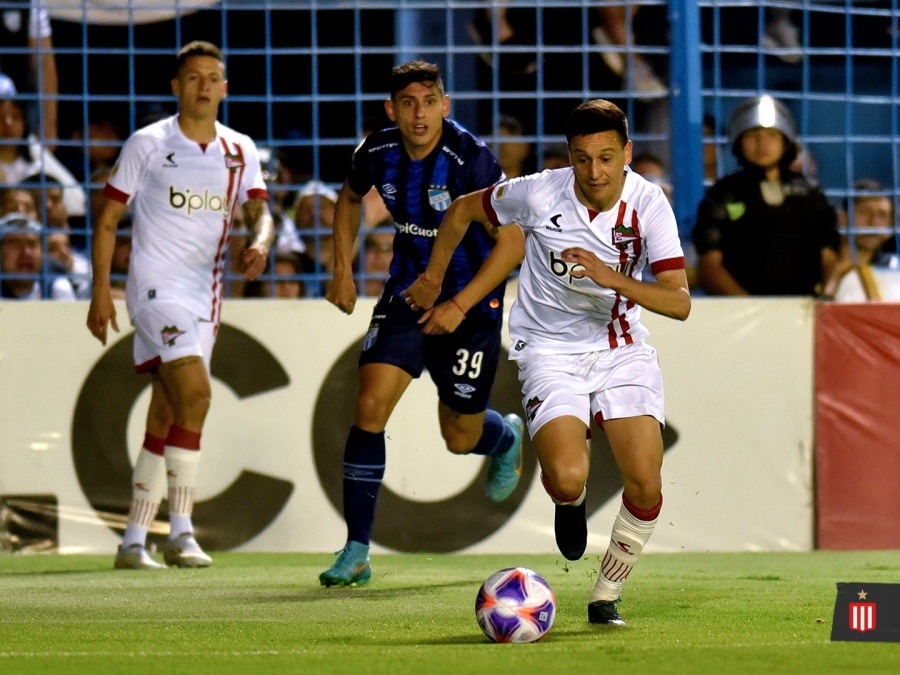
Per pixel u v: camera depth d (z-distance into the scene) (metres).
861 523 25.98
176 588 19.62
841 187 35.44
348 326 25.89
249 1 30.05
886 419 25.92
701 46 28.27
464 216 16.39
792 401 25.95
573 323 15.86
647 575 21.55
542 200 15.73
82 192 30.98
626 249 15.51
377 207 29.69
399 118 19.62
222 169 22.98
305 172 31.80
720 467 25.86
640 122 29.22
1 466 25.66
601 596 15.31
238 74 31.81
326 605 17.34
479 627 14.73
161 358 22.62
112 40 31.88
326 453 25.80
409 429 25.70
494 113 28.00
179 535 23.20
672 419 25.80
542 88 30.64
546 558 24.77
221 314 25.78
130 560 23.00
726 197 27.12
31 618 16.02
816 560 24.06
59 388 25.77
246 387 25.77
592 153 14.47
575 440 15.04
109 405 25.81
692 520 25.77
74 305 25.88
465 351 20.91
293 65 31.91
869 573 21.70
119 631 14.76
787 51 28.66
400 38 31.69
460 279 20.45
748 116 27.08
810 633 14.44
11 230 28.94
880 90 34.75
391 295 20.25
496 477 23.45
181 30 31.78
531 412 15.50
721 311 25.92
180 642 13.83
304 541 25.70
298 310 25.86
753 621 15.61
